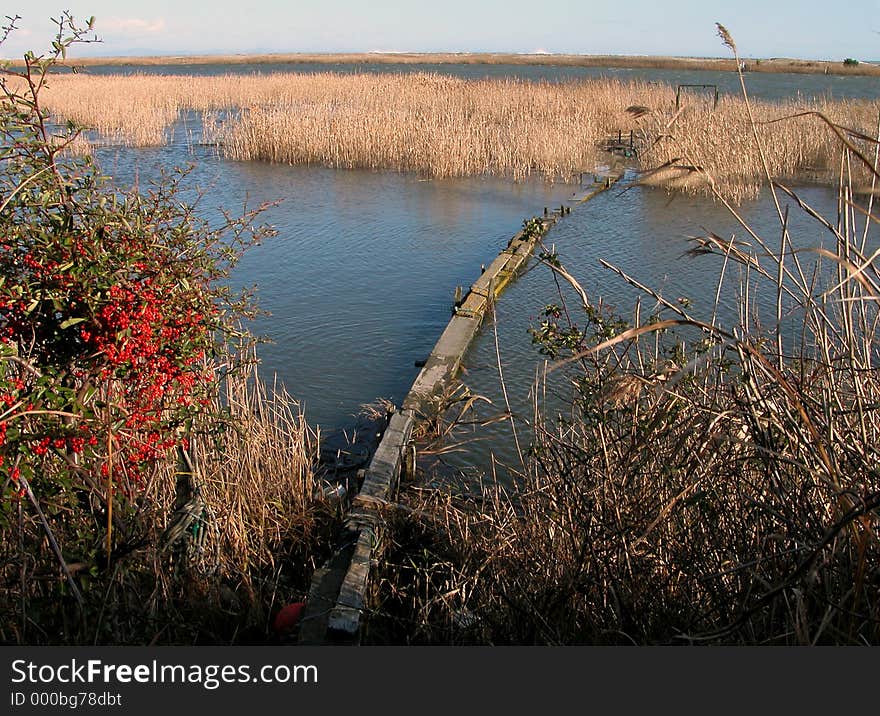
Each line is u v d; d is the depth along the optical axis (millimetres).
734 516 3523
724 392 3863
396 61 90312
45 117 3537
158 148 23359
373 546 4742
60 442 3172
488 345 8922
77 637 3555
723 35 3525
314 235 14195
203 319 3801
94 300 3336
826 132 17656
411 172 20297
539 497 4422
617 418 4090
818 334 3609
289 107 28984
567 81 40250
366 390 8047
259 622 4480
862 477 3061
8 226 3328
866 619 2965
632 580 3520
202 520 4410
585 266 12125
